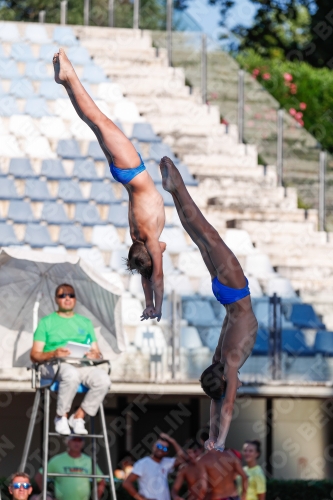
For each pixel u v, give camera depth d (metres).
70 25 48.78
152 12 47.38
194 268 34.25
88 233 36.38
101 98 44.03
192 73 45.09
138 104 44.12
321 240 37.72
